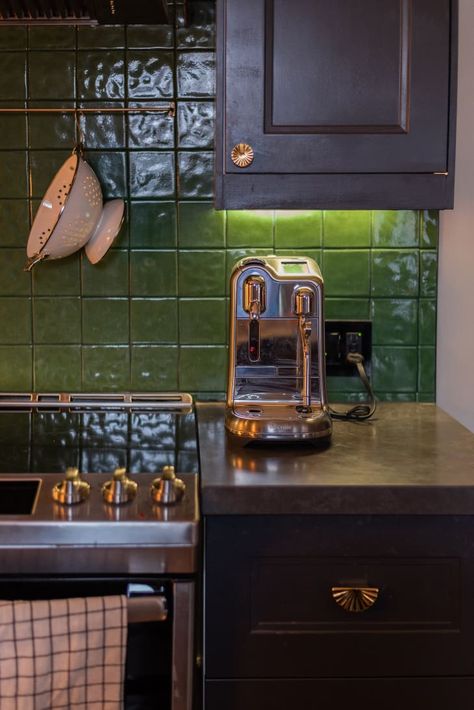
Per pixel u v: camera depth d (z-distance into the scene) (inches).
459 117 69.4
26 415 65.8
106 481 49.1
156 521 44.9
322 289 58.7
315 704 51.4
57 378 71.9
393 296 71.5
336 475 50.9
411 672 51.4
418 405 71.7
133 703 47.8
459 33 68.9
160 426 62.9
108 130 70.0
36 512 45.2
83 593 46.2
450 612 51.1
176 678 46.8
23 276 71.1
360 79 58.8
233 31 58.3
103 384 72.0
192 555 45.3
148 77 69.6
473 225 70.1
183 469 51.4
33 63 69.3
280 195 59.9
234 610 50.6
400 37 58.6
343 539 50.4
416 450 56.8
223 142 59.4
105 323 71.6
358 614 50.9
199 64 69.5
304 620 50.9
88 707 44.3
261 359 59.6
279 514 49.6
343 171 59.5
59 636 43.4
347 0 58.3
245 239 71.0
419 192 59.8
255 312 58.1
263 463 53.4
